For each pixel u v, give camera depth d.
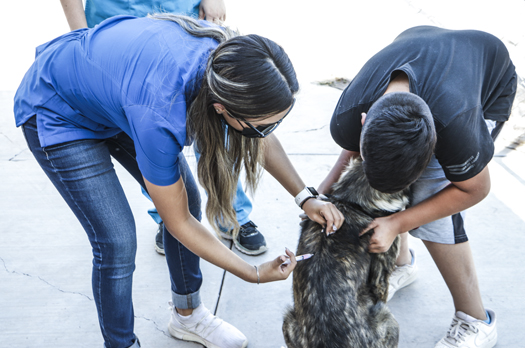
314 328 1.78
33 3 7.71
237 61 1.23
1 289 2.72
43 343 2.40
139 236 3.12
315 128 4.12
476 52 1.70
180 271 2.21
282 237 3.03
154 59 1.38
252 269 1.78
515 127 3.82
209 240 1.67
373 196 1.93
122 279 1.82
